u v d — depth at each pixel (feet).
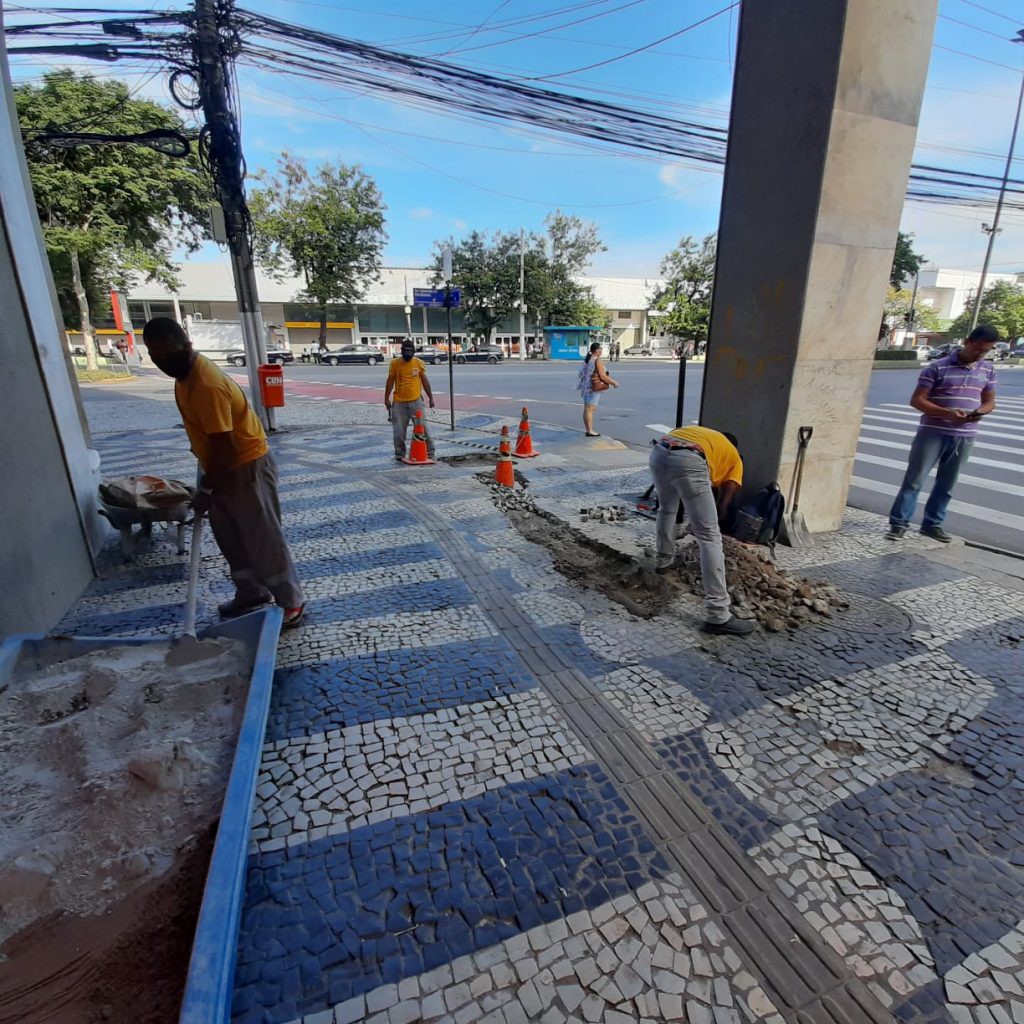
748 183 15.16
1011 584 13.39
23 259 11.63
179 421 38.70
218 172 27.81
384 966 5.19
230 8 25.39
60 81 64.95
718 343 16.66
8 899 5.45
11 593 9.72
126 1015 4.66
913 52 13.55
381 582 13.16
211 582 13.03
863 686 9.39
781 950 5.39
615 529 16.69
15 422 10.54
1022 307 186.19
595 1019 4.82
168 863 5.89
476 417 40.16
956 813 6.97
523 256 140.05
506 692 9.09
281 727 8.20
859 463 27.61
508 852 6.34
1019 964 5.31
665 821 6.79
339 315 153.28
